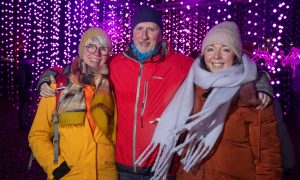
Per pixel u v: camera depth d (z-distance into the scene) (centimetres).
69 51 1137
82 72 274
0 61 1580
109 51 286
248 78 236
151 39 300
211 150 243
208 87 244
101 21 1341
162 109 286
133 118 287
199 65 256
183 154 261
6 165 611
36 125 277
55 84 276
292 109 1118
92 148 265
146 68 293
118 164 292
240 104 238
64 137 267
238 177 239
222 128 238
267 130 235
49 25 1273
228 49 245
